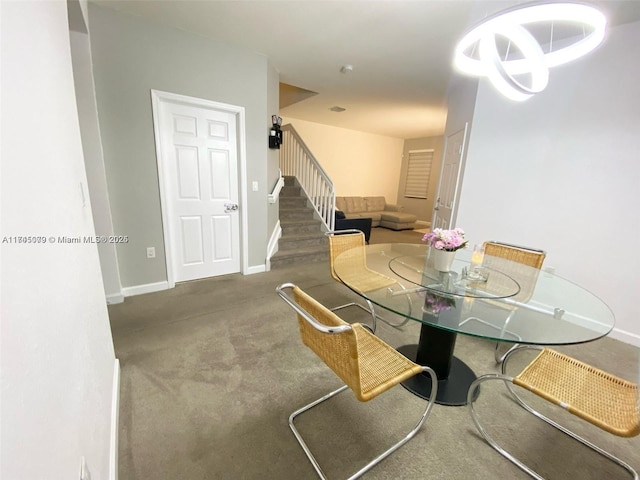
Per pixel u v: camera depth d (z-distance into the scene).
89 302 1.06
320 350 1.25
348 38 2.64
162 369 1.77
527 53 1.28
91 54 2.23
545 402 1.64
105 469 0.99
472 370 1.89
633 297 2.28
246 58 2.94
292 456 1.27
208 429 1.38
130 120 2.47
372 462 1.23
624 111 2.17
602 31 1.18
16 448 0.40
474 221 3.15
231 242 3.36
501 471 1.24
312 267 3.83
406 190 8.48
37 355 0.51
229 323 2.33
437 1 2.04
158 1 2.13
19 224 0.50
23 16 0.61
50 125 0.78
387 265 2.05
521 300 1.55
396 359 1.34
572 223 2.50
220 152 3.05
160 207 2.76
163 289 2.93
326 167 7.11
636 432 0.98
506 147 2.82
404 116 5.61
